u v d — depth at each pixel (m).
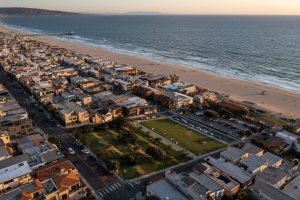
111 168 91.69
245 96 177.25
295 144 111.31
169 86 183.62
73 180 81.25
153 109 146.25
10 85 187.25
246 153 99.50
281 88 195.12
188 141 116.06
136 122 133.38
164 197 76.62
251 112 146.50
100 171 93.88
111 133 121.62
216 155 105.50
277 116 144.25
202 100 161.50
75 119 129.88
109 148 107.94
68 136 118.12
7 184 79.69
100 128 124.31
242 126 129.88
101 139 115.81
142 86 176.75
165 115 143.75
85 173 92.62
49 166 86.81
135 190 84.94
